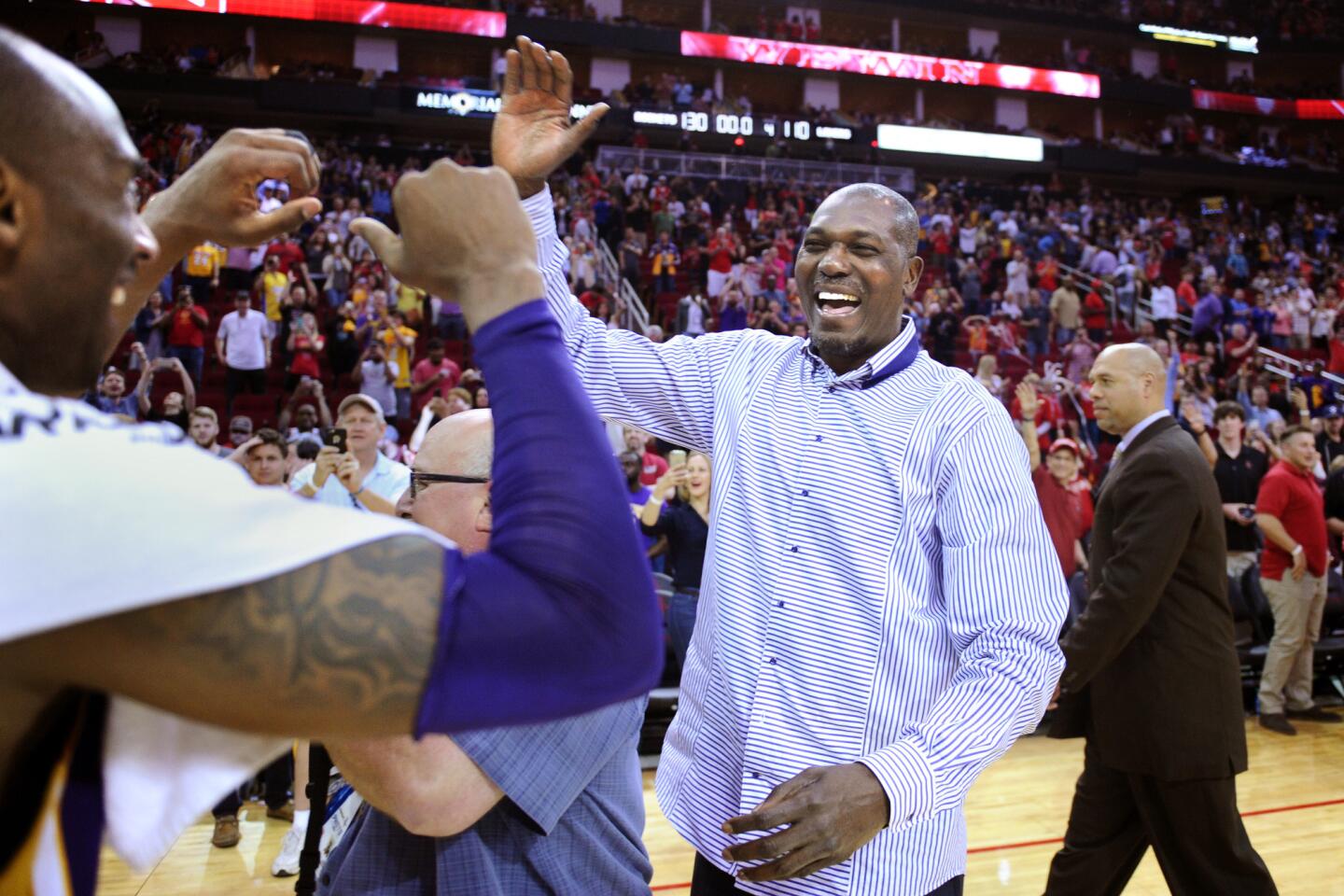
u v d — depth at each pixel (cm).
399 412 880
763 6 2195
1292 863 355
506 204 58
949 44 2333
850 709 139
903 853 137
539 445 53
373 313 916
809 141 1969
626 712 115
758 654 146
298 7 1883
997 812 410
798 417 154
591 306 1136
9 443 42
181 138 1440
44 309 50
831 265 154
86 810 53
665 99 2023
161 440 47
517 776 101
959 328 1270
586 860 111
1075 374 1194
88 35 1834
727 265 1304
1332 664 602
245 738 54
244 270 1030
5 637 40
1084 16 2294
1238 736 249
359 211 1180
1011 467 142
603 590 51
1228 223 2000
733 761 147
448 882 106
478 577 50
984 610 136
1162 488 247
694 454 450
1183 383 1074
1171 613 250
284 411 795
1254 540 583
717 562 154
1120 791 262
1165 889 338
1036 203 1830
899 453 146
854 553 143
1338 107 2353
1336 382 1252
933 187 1770
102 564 42
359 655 46
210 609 45
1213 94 2306
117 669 45
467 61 2056
